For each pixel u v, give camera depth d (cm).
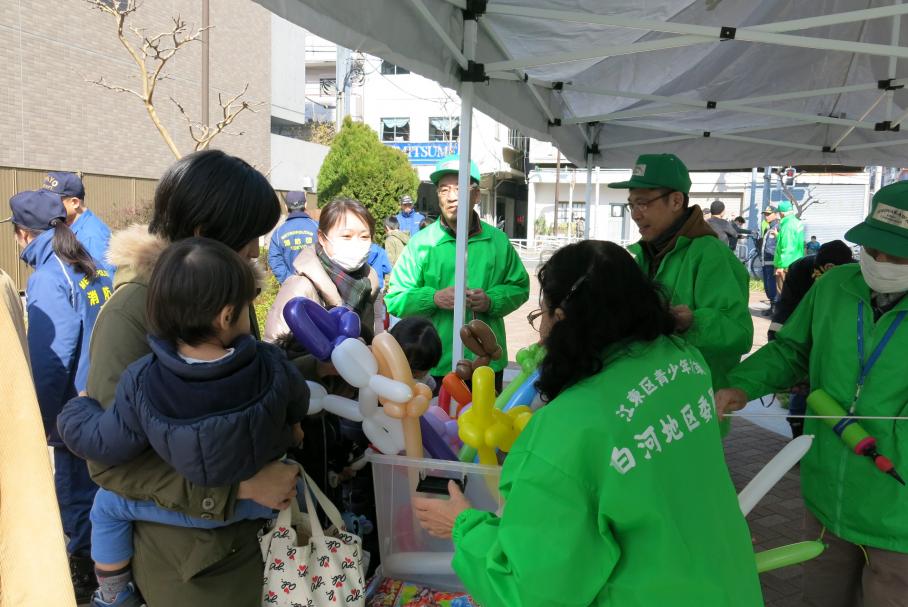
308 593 171
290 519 173
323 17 204
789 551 183
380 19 233
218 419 147
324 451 208
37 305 315
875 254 211
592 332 139
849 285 229
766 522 402
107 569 174
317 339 198
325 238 289
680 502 134
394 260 931
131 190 1453
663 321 147
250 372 153
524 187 4053
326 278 281
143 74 854
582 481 128
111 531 172
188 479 150
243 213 174
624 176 3459
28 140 1222
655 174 301
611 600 130
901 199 206
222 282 148
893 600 220
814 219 2342
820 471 236
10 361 138
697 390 148
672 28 283
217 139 1681
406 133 3095
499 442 183
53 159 1273
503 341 399
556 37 366
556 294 144
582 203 3547
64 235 321
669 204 305
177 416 147
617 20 287
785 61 467
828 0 378
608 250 145
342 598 173
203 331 149
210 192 169
